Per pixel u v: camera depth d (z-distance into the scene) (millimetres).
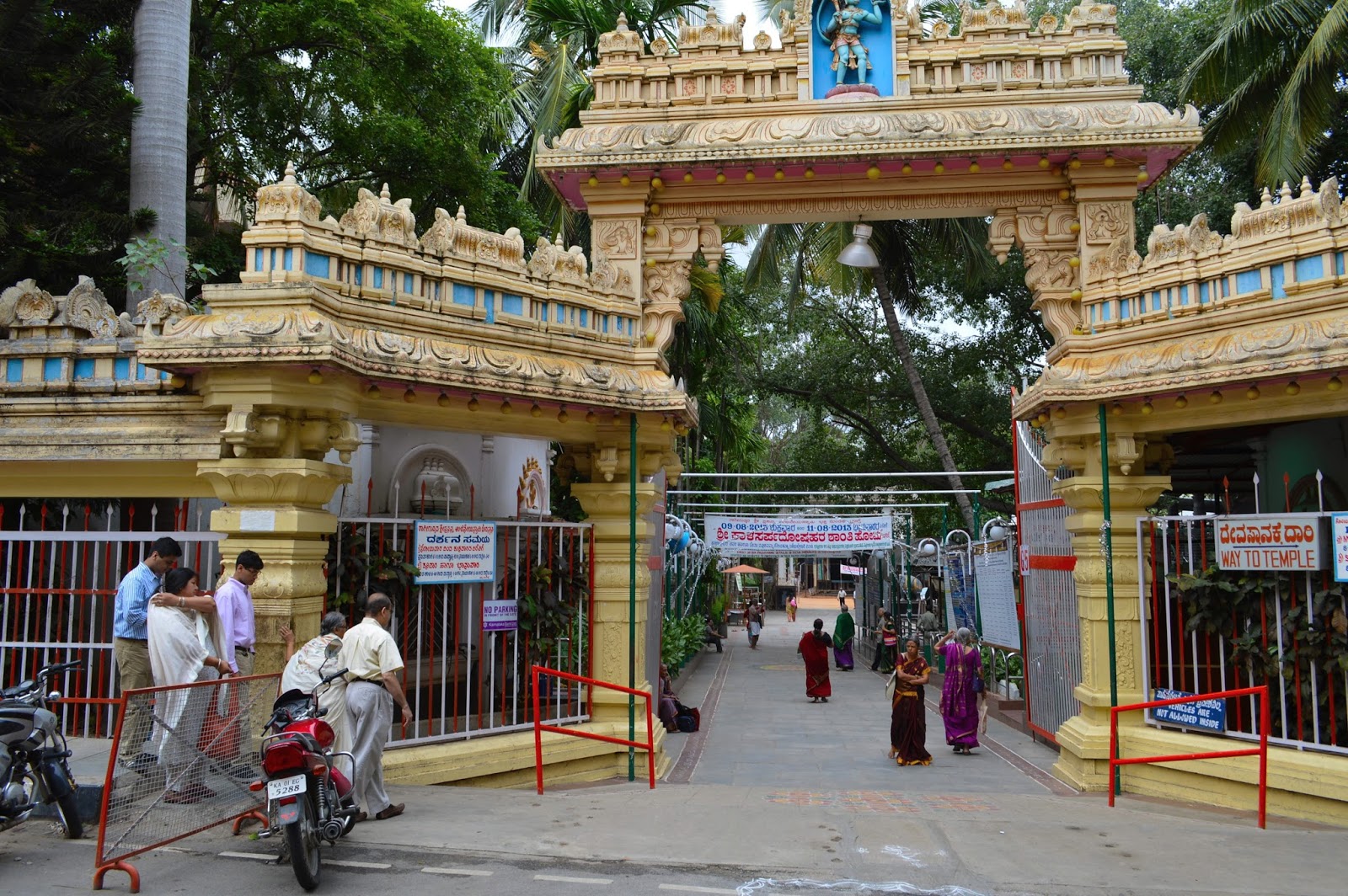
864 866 5230
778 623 43062
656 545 10633
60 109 9484
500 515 10930
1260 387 7059
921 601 20984
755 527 16781
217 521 6730
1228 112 14352
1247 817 6824
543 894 4691
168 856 5223
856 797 7445
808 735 12070
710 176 8797
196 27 12977
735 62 8953
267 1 14461
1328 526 6891
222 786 5219
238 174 15273
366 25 14445
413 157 15000
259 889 4727
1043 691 10477
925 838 5828
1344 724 6980
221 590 6227
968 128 8383
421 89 15516
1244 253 7348
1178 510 12297
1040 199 8727
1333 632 6895
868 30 9039
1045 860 5414
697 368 20234
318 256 6910
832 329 26797
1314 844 5852
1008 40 8844
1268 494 9805
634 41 9070
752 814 6398
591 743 8234
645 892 4762
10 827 5395
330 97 15680
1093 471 8164
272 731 5023
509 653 9047
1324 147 16234
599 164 8609
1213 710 7422
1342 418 8789
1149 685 8000
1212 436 9906
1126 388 7523
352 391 6902
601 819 6160
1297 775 6727
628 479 8578
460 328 7559
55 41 9438
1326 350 6438
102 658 7176
